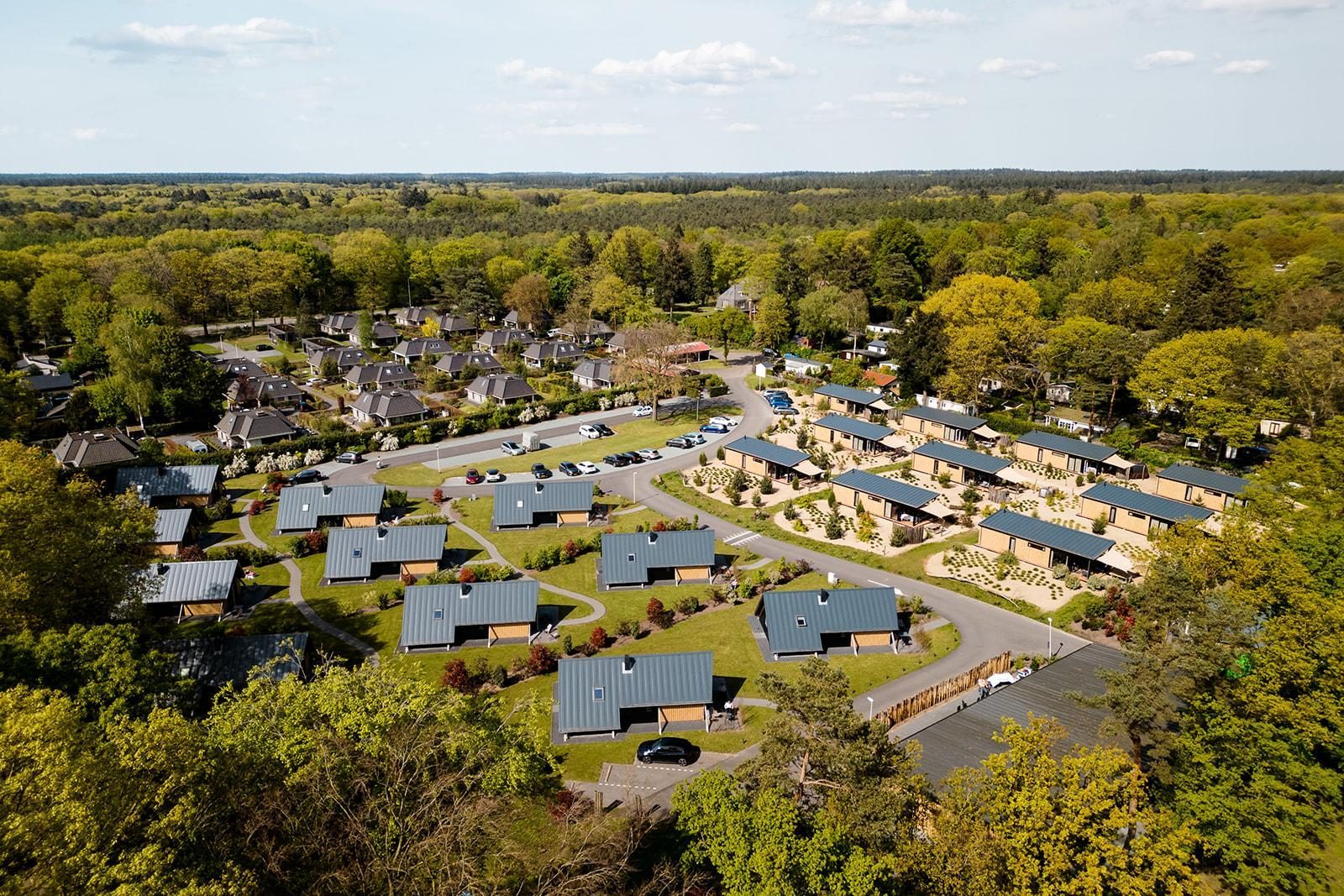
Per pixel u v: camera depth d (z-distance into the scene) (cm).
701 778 3622
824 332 15788
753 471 9988
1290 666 3972
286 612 6738
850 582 7262
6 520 4881
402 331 18225
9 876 2477
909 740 4744
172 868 2723
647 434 11600
